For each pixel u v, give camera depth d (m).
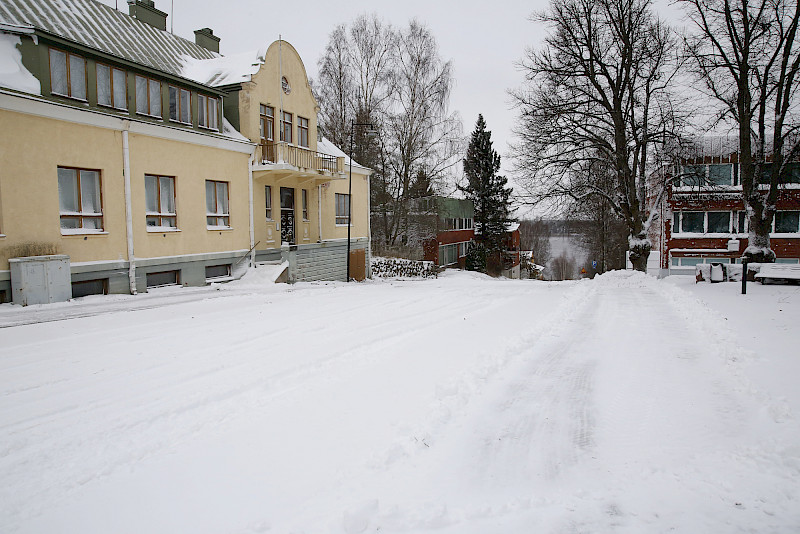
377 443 4.74
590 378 6.61
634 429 4.97
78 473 4.28
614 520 3.41
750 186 20.98
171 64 20.27
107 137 15.19
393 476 4.13
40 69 13.49
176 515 3.62
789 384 5.77
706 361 7.22
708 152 35.53
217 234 19.58
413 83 35.81
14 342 8.76
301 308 13.13
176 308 12.88
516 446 4.67
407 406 5.66
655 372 6.76
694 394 5.81
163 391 6.26
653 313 11.94
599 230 46.19
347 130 37.94
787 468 4.01
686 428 4.91
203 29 25.11
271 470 4.25
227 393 6.20
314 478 4.11
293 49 24.03
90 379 6.72
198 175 18.59
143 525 3.52
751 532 3.22
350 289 19.23
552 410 5.52
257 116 21.50
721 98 21.80
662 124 24.05
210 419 5.39
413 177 37.56
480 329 10.10
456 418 5.32
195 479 4.13
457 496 3.80
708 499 3.64
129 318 11.26
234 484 4.04
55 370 7.11
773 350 7.30
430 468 4.26
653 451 4.48
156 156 16.84
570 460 4.38
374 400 5.89
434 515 3.49
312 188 26.08
